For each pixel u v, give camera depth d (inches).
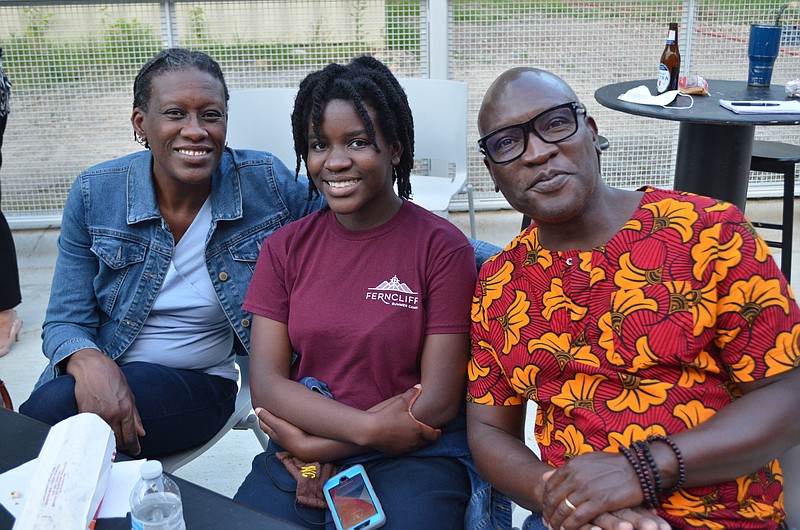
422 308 67.4
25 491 51.9
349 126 66.7
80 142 175.5
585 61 174.1
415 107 143.7
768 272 56.1
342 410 65.3
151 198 79.0
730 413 55.5
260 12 167.5
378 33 169.6
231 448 112.9
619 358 58.0
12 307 139.2
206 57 77.1
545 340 60.9
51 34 166.9
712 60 174.6
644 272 57.7
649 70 175.3
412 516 61.9
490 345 64.8
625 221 60.4
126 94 172.1
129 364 80.5
